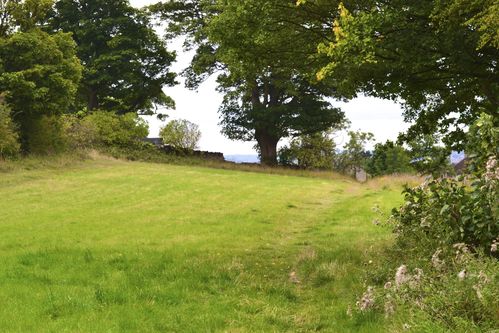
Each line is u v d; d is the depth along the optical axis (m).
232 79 10.92
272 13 8.41
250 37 9.09
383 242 9.70
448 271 5.17
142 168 30.19
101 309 6.18
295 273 8.18
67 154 30.33
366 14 7.23
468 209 6.07
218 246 10.55
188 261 8.83
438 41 7.46
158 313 6.05
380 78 8.51
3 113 24.16
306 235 12.22
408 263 6.71
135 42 43.53
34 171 24.23
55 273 7.96
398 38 7.37
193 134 42.31
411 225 7.29
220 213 15.77
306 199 20.53
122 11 44.44
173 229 12.68
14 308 6.19
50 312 6.10
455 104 9.77
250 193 21.66
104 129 36.44
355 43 6.97
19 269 8.19
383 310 5.42
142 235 11.77
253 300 6.64
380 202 18.94
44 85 27.17
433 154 7.30
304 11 8.31
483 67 8.27
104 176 24.75
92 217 14.48
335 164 50.00
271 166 41.62
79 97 45.22
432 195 6.79
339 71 8.52
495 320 4.12
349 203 19.14
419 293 4.75
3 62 26.58
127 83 44.44
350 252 9.16
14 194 18.61
